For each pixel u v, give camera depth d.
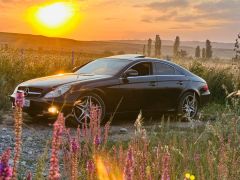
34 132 8.82
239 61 13.47
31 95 10.38
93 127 4.64
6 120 10.68
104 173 3.27
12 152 7.38
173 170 4.52
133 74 11.42
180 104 12.41
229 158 4.87
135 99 11.47
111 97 10.95
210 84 16.69
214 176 4.52
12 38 132.00
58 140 1.73
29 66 16.11
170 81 12.27
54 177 1.72
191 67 18.31
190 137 6.88
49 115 10.16
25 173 5.98
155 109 11.95
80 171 4.34
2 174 1.46
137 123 4.09
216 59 19.34
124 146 8.02
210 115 12.90
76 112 10.22
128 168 2.06
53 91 10.18
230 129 6.44
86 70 11.77
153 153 5.12
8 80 14.66
